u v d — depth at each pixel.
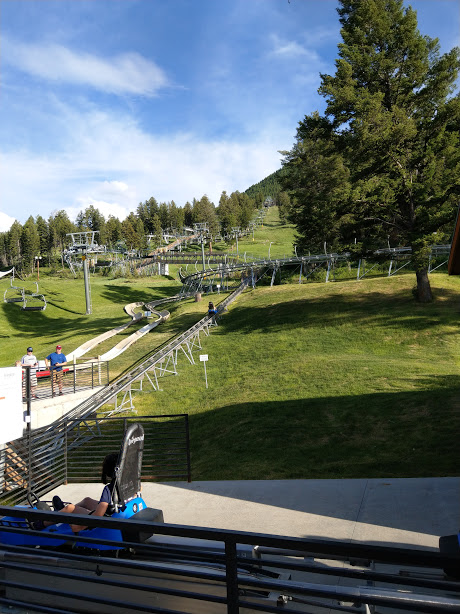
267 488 8.62
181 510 7.70
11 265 182.62
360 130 31.45
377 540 5.77
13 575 4.76
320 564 4.95
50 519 2.78
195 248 183.12
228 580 2.41
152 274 148.62
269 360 28.53
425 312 33.06
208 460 13.48
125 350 39.69
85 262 82.31
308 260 59.16
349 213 35.62
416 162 33.28
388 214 34.66
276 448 13.48
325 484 8.62
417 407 15.23
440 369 21.56
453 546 3.32
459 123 32.88
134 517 4.60
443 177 32.22
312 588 2.34
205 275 77.25
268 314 41.34
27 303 91.62
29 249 167.12
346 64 33.16
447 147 32.00
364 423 14.50
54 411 18.59
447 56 32.19
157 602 4.02
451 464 9.83
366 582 4.39
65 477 10.65
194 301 61.03
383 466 10.48
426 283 35.66
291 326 36.12
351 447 12.59
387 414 15.01
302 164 63.06
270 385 22.41
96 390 21.77
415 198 32.56
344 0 36.19
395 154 33.22
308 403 17.89
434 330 29.53
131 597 4.14
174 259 137.00
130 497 4.96
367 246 35.62
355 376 21.45
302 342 31.59
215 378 26.50
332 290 45.28
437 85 32.88
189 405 21.73
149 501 8.44
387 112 32.22
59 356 20.16
